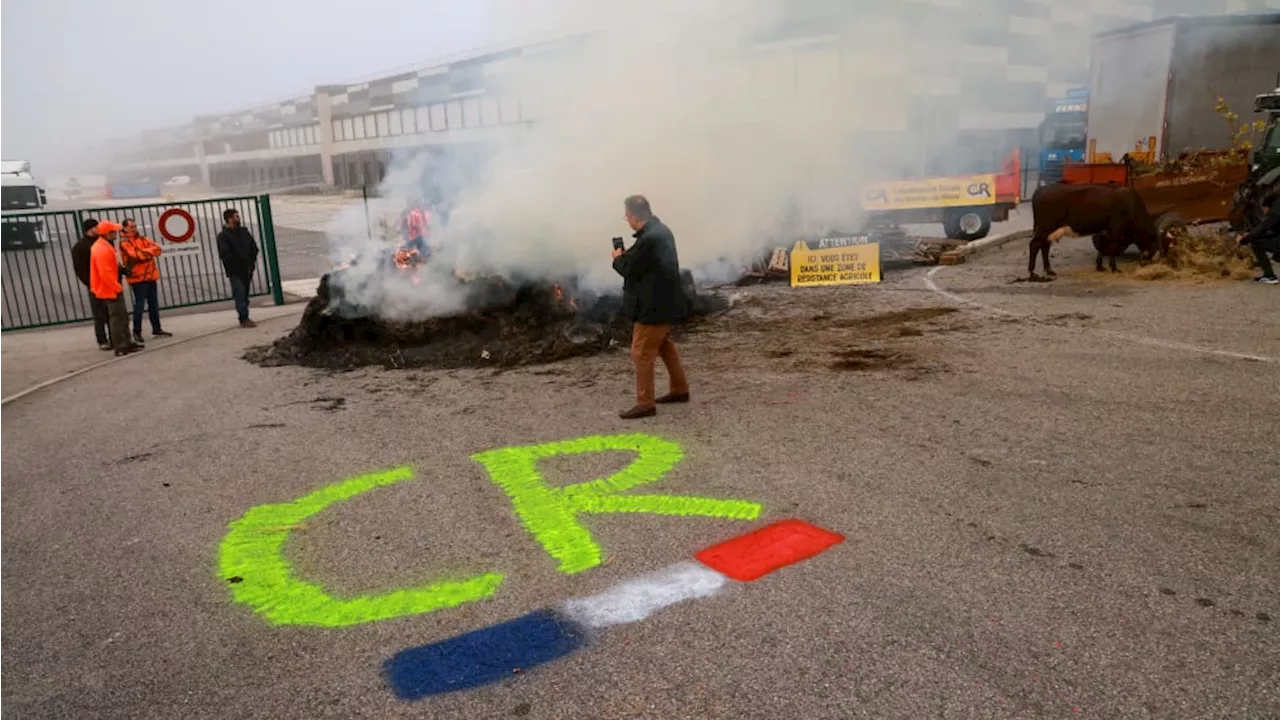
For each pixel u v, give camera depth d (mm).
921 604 3002
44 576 3650
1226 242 10211
